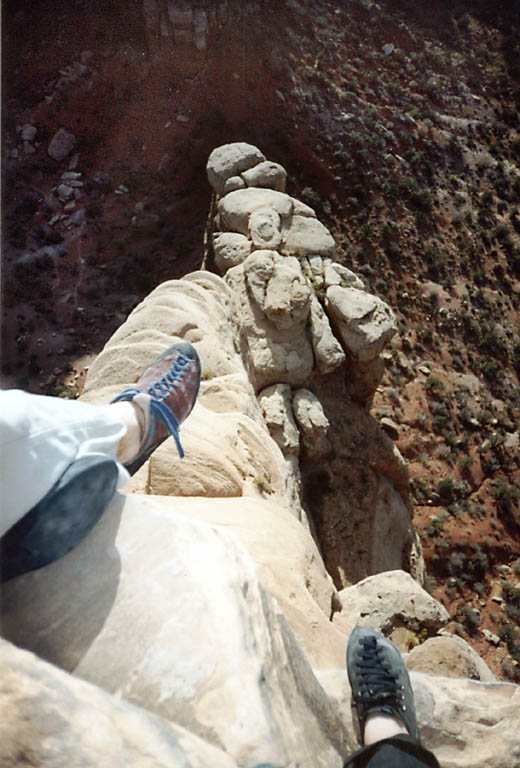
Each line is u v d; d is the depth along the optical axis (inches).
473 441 1239.5
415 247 1530.5
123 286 1489.9
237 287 644.1
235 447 282.8
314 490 645.3
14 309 1412.4
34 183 1692.9
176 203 1642.5
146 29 1717.5
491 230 1611.7
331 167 1584.6
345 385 734.5
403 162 1637.6
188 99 1729.8
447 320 1435.8
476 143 1761.8
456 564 1054.4
